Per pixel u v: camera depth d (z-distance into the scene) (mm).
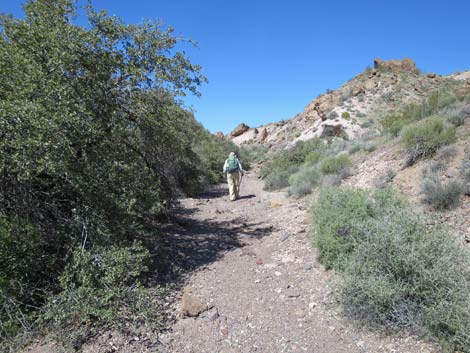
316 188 9938
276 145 35188
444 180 6215
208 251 6359
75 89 4758
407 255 3457
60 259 4266
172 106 6613
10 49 4355
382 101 32094
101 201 4812
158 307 4145
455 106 10547
